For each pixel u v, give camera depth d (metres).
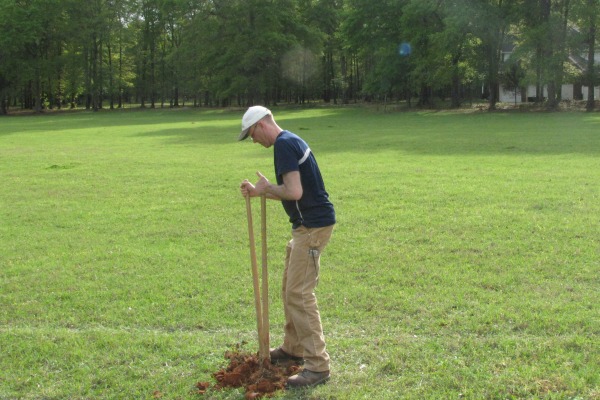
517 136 26.56
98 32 71.25
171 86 79.50
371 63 71.94
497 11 45.38
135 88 82.88
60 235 10.55
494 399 4.73
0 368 5.53
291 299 5.07
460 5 45.53
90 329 6.39
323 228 5.02
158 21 77.25
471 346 5.59
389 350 5.59
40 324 6.61
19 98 84.75
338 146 24.20
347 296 7.08
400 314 6.52
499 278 7.53
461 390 4.84
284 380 5.05
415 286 7.38
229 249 9.34
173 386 5.11
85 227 11.09
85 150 25.41
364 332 6.12
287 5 65.50
